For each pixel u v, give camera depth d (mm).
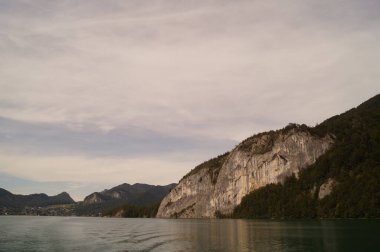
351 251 72500
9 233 130250
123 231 144750
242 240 98438
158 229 157750
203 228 160125
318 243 85688
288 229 132250
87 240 103500
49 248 85438
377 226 132500
